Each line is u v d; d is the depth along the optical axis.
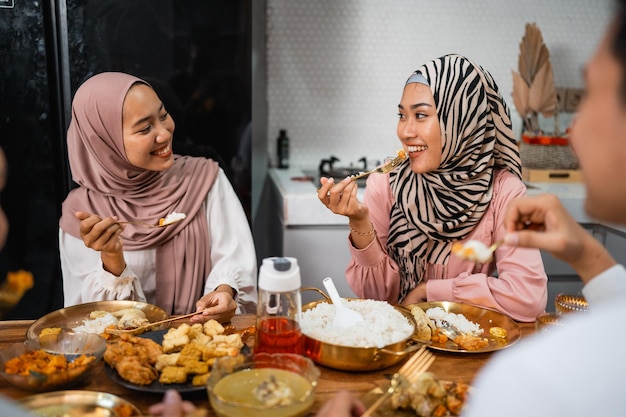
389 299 1.69
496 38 3.20
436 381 0.96
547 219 0.89
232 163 2.34
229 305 1.34
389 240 1.76
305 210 2.53
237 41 2.24
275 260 1.05
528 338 1.28
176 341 1.12
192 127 2.28
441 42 3.17
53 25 2.14
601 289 0.78
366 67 3.16
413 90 1.57
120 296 1.59
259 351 1.07
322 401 0.99
